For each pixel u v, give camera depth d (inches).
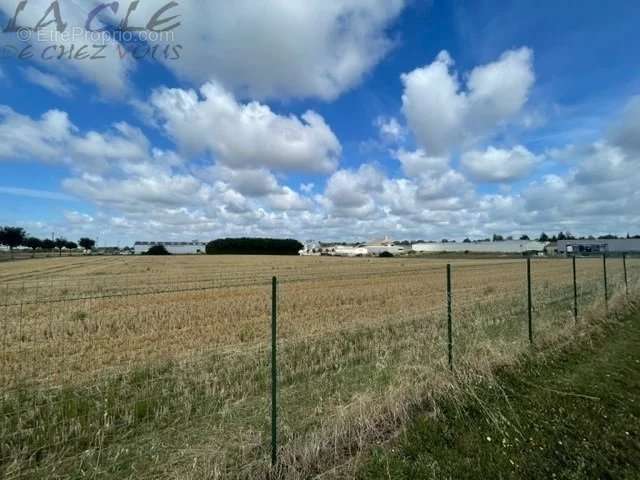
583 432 163.6
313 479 138.5
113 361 290.2
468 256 3843.5
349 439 161.3
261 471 141.9
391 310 511.8
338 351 312.5
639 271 1000.2
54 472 145.7
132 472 146.4
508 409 186.2
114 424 181.8
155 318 450.6
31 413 188.9
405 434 165.3
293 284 848.3
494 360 243.3
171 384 237.3
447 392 200.5
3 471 143.9
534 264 1718.8
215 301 583.8
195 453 154.8
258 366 272.1
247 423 184.5
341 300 605.0
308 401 212.1
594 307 406.3
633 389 209.9
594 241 3762.3
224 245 4832.7
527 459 145.6
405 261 2488.9
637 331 343.0
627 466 140.2
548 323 359.6
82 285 832.9
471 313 464.8
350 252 5196.9
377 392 201.8
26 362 282.5
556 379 225.5
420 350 285.3
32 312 479.8
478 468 140.6
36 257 2974.9
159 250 4478.3
